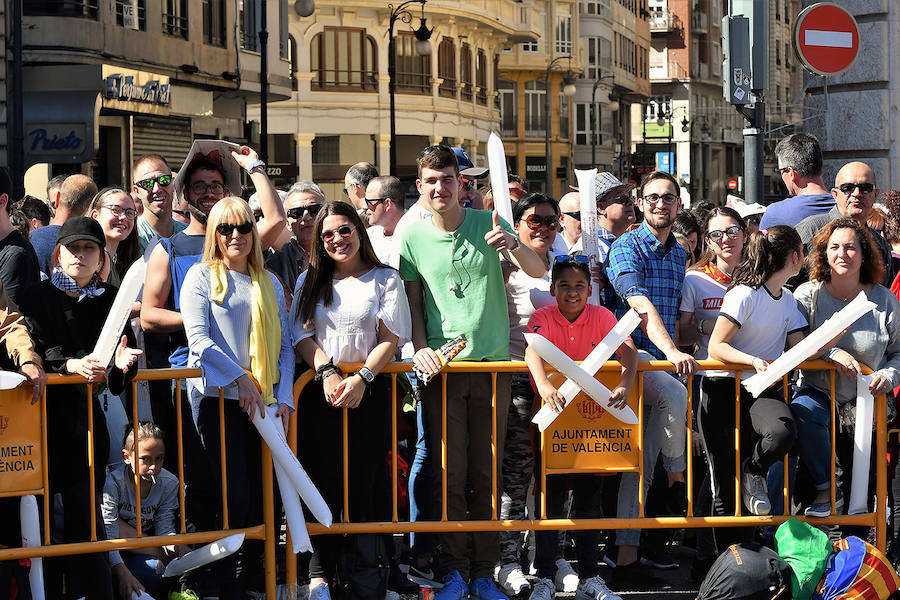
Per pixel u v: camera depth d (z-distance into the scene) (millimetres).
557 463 6133
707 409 6324
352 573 6008
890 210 8242
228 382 5594
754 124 9023
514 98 63656
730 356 6109
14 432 5484
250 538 5859
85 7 23609
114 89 23922
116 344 5359
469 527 6027
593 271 6773
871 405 6109
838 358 6113
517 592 6461
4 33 22234
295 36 45125
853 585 5828
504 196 5977
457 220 6102
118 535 6258
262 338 5699
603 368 6086
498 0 52625
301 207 7434
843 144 10234
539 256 6605
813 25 8844
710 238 6934
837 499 6379
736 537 6336
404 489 6887
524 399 6609
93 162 25344
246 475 5812
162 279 6137
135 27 25281
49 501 5602
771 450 5938
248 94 31547
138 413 6562
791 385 6566
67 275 5699
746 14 8914
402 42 47469
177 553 6250
